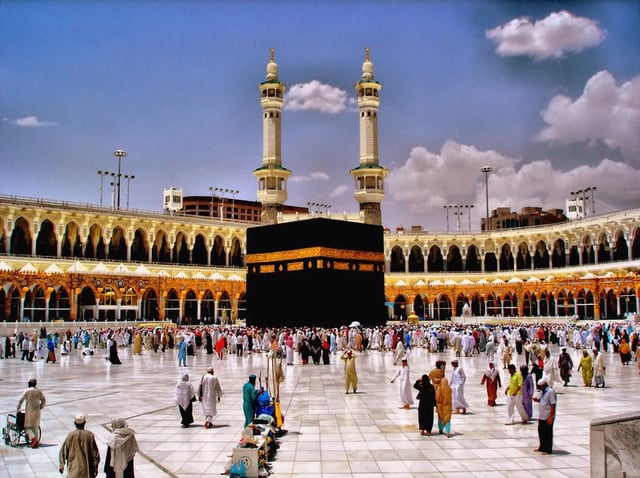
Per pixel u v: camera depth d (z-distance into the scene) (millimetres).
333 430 16031
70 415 18344
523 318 72000
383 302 60844
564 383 24000
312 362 35688
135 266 73125
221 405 20125
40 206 68500
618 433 9039
